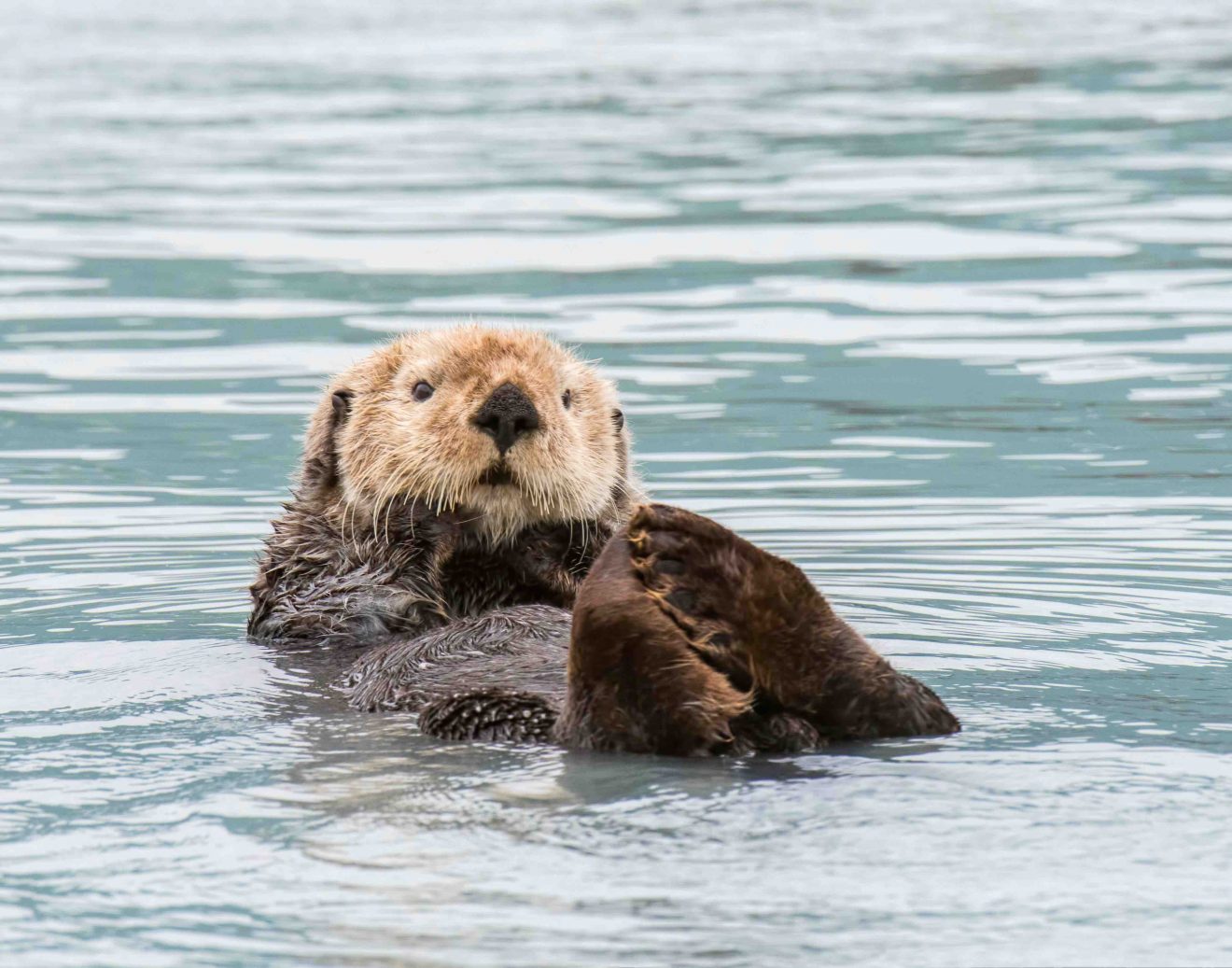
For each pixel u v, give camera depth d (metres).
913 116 34.75
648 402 18.52
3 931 6.12
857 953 5.77
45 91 39.91
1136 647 10.95
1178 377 19.12
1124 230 25.44
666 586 8.25
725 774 7.71
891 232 25.55
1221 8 49.22
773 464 16.52
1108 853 6.55
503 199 28.11
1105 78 38.34
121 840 7.02
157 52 46.72
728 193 28.23
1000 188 28.17
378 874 6.49
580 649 8.24
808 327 21.36
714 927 5.96
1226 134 31.64
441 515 11.11
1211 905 6.10
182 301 22.61
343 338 20.55
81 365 20.00
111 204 27.94
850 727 8.41
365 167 30.72
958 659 10.64
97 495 15.73
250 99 38.62
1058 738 8.41
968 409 18.27
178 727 9.10
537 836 6.82
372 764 8.16
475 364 11.07
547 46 46.66
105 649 11.15
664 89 39.03
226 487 15.98
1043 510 14.98
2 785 7.91
